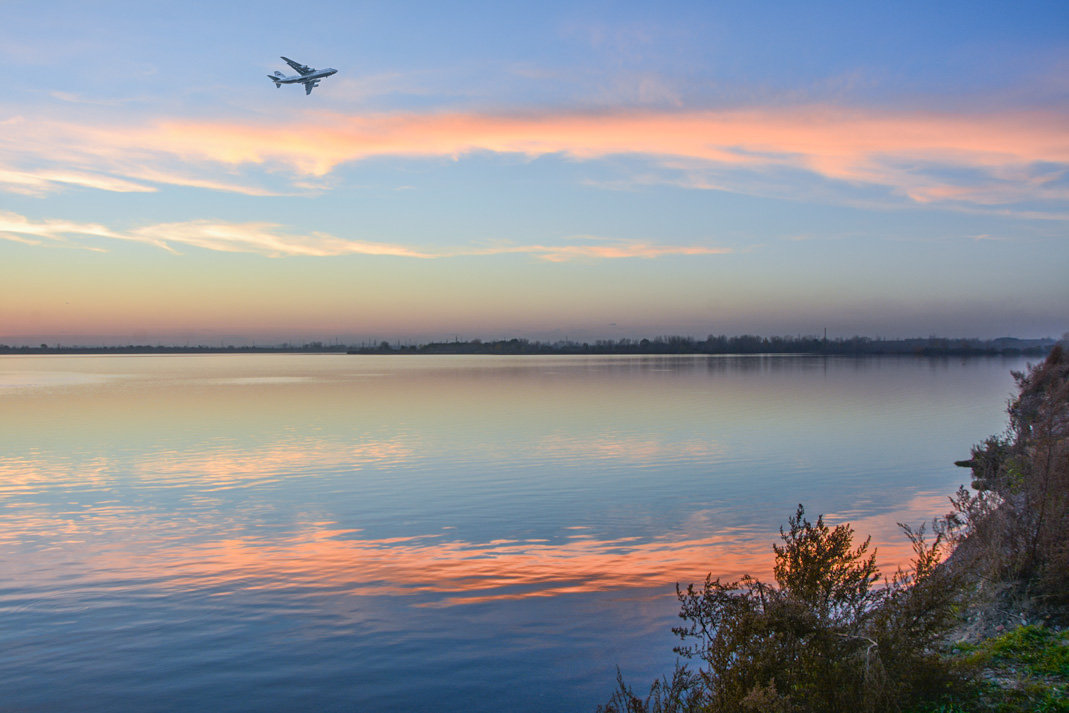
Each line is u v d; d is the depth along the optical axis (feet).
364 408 177.68
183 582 43.01
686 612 23.71
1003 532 30.50
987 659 22.41
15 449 106.73
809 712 19.24
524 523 59.06
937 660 22.12
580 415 154.20
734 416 149.28
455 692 28.30
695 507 64.69
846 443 106.93
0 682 29.58
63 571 45.65
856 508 63.31
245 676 29.94
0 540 54.34
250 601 39.29
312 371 512.63
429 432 125.08
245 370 553.23
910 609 22.29
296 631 34.76
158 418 154.71
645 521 59.36
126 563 47.60
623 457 94.73
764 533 55.01
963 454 95.25
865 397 203.21
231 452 102.63
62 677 30.01
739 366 557.33
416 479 80.18
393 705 27.35
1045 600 28.09
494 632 34.40
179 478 81.97
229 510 65.05
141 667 30.81
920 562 25.62
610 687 28.48
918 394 214.07
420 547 51.55
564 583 42.19
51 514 63.72
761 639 20.93
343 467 88.69
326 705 27.40
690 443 108.17
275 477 82.17
